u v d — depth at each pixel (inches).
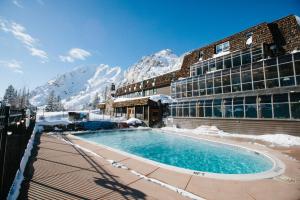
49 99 3472.0
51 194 184.1
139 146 682.2
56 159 315.3
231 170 409.7
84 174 247.3
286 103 637.9
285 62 657.6
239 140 623.2
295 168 317.4
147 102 1133.7
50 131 779.4
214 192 215.9
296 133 601.0
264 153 430.6
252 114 733.9
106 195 188.7
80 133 792.3
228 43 1018.7
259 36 864.3
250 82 764.0
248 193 215.9
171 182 241.8
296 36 760.3
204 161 482.6
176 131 912.9
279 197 207.3
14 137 293.0
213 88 920.9
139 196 191.5
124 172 269.3
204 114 930.1
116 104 1455.5
